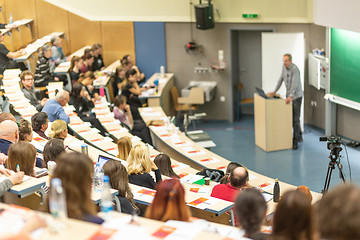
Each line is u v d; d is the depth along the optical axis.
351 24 9.58
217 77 13.58
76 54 13.05
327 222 2.25
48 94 10.42
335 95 11.30
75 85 10.44
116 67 12.55
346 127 11.54
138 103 11.94
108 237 2.56
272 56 12.11
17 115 9.56
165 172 6.66
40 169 5.25
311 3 11.96
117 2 13.66
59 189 2.64
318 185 9.25
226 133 12.59
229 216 5.18
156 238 2.70
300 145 11.36
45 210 2.92
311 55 12.06
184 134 9.85
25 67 11.66
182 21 13.38
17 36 12.84
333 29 11.08
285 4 12.34
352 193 2.24
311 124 12.68
